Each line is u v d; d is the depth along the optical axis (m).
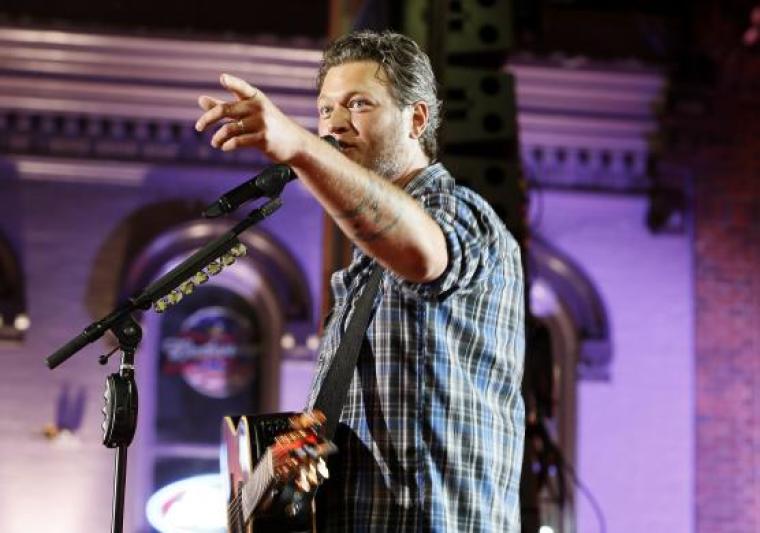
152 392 31.94
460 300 7.84
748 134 33.78
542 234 33.03
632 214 33.28
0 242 31.38
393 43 8.34
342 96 8.23
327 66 8.45
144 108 31.97
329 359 8.34
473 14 14.20
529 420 19.05
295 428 7.61
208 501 31.44
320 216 32.47
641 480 32.50
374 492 7.73
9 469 30.67
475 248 7.54
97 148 31.92
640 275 33.12
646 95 33.31
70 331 31.38
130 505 31.30
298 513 7.73
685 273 33.25
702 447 32.78
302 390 31.97
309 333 31.97
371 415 7.82
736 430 32.94
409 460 7.72
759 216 33.62
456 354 7.86
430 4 14.43
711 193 33.56
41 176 31.75
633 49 33.62
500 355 8.02
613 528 32.22
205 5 32.62
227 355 32.31
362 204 6.88
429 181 8.12
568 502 22.06
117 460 8.87
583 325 32.81
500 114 14.02
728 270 33.41
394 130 8.23
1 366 31.02
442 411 7.76
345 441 7.85
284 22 32.72
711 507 32.62
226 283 32.47
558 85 32.94
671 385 32.88
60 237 31.64
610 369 32.75
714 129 33.66
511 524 7.99
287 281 32.25
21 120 31.73
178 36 31.61
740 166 33.69
